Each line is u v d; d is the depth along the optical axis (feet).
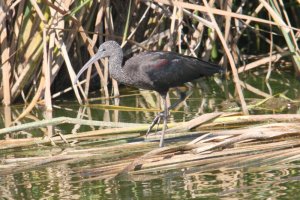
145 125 38.50
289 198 28.19
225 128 38.99
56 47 46.52
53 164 34.30
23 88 47.39
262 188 29.50
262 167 32.27
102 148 35.35
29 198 29.66
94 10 47.93
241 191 29.27
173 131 38.06
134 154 34.73
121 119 42.96
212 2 48.29
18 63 46.88
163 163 32.94
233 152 33.65
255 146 34.22
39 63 47.01
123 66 40.16
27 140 37.42
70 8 46.06
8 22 46.50
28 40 45.85
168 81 38.81
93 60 39.83
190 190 29.71
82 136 37.93
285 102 44.96
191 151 33.83
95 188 30.55
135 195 29.45
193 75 39.34
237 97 47.70
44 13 45.03
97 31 47.62
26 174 33.06
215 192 29.32
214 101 47.03
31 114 44.86
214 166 32.71
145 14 48.03
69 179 32.01
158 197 29.04
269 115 38.75
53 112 45.32
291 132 35.17
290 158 33.14
